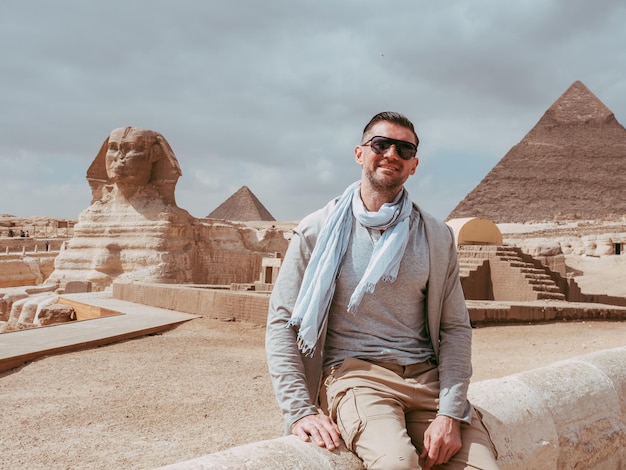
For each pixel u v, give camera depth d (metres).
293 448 2.86
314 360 3.54
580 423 4.42
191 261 37.44
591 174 157.00
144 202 37.88
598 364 5.14
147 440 6.23
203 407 7.66
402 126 3.53
